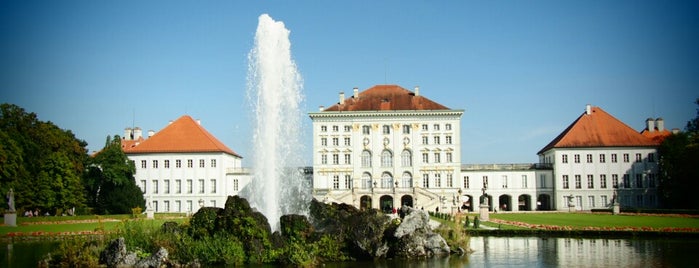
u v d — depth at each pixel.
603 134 137.50
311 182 139.25
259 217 42.38
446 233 47.53
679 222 76.06
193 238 41.75
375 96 140.62
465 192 138.62
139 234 41.66
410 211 46.22
